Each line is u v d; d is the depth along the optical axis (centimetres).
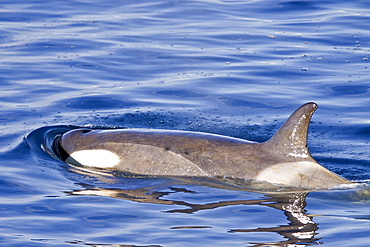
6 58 6819
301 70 6562
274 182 3438
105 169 3794
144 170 3706
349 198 3250
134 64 6800
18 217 2898
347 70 6525
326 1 10262
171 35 8206
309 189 3372
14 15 9162
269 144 3616
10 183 3403
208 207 3112
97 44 7612
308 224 2867
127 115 5031
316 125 4919
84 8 9881
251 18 9306
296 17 9319
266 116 5116
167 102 5484
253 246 2595
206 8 9950
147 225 2850
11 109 5091
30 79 6072
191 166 3634
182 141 3803
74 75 6288
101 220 2905
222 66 6750
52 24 8669
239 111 5266
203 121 4928
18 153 3969
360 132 4712
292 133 3516
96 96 5575
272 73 6475
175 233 2745
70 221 2878
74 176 3644
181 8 9944
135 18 9219
